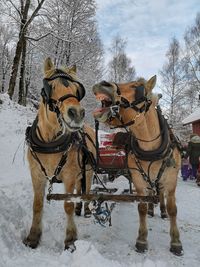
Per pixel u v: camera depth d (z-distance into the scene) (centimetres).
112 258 242
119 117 233
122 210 395
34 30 1151
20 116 916
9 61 1834
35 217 258
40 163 249
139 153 252
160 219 360
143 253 257
